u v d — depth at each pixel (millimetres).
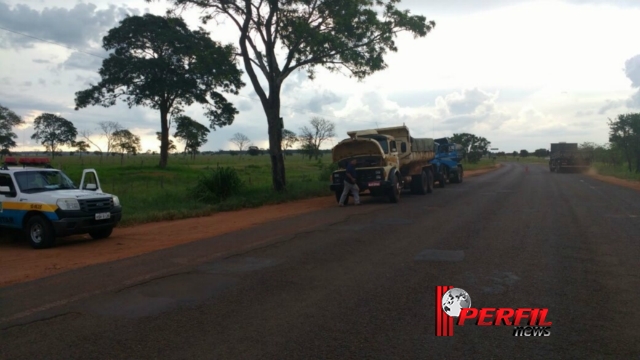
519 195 22172
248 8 21844
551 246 9969
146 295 7008
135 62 41438
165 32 41094
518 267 8219
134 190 27328
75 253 10898
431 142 26234
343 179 19547
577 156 48938
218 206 18922
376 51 23016
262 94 23359
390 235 11586
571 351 4895
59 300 6875
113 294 7090
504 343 5105
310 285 7332
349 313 6059
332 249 10000
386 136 20484
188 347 5102
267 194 22078
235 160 84125
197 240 11734
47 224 11648
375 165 19812
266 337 5328
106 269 8734
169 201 20500
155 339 5340
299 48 22750
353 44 22938
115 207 12727
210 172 22828
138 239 12523
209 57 22922
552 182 32281
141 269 8617
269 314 6074
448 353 4859
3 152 51688
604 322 5676
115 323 5871
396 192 19969
